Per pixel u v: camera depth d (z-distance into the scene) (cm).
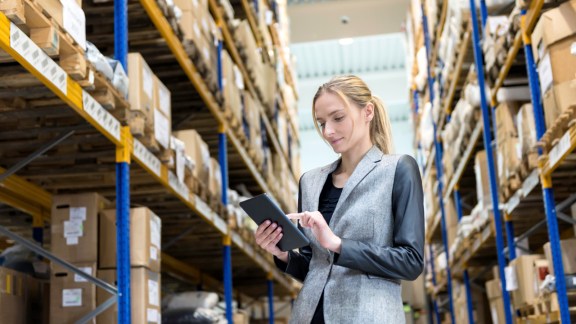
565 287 483
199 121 740
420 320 1689
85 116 360
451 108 993
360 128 242
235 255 929
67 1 335
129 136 421
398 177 233
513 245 662
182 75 646
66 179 519
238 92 789
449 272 1102
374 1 1433
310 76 1884
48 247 670
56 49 317
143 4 488
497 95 649
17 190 499
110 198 568
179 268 891
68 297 417
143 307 438
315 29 1484
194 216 674
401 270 221
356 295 225
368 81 1856
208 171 650
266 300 1333
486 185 774
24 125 426
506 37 591
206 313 685
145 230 449
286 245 239
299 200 256
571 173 527
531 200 638
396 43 1697
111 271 430
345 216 234
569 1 459
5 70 351
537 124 516
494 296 765
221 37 725
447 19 857
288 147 1259
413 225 226
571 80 450
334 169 253
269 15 1049
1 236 618
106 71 382
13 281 406
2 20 275
